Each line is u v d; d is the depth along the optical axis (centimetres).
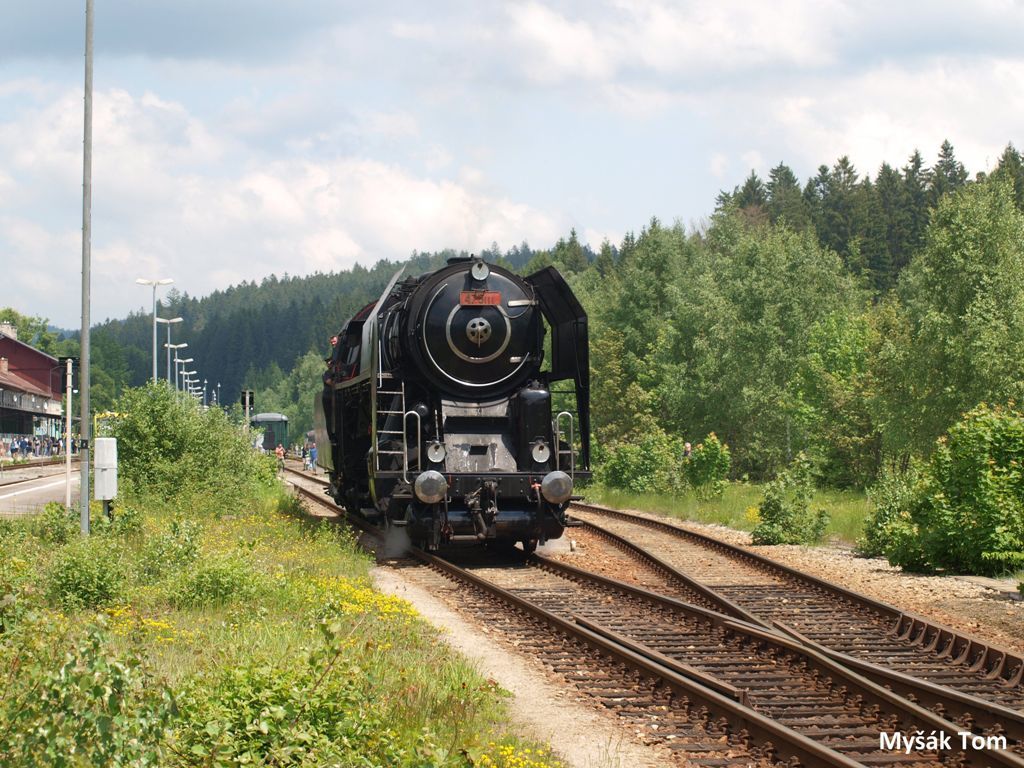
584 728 823
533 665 1038
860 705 862
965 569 1661
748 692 873
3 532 1731
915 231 11238
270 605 1255
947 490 1689
